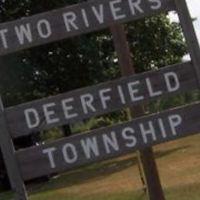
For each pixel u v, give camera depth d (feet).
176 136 40.60
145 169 45.39
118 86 40.70
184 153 139.85
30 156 40.01
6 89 156.56
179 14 41.60
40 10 159.84
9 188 157.07
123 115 166.50
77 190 114.32
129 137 40.34
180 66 41.04
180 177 97.35
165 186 87.40
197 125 40.75
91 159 40.04
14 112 40.16
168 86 40.91
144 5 41.50
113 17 41.34
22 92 158.61
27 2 161.27
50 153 40.04
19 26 40.91
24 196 39.91
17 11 161.68
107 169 146.30
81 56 163.22
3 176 157.28
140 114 41.91
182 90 40.96
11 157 39.96
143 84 40.83
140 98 40.73
